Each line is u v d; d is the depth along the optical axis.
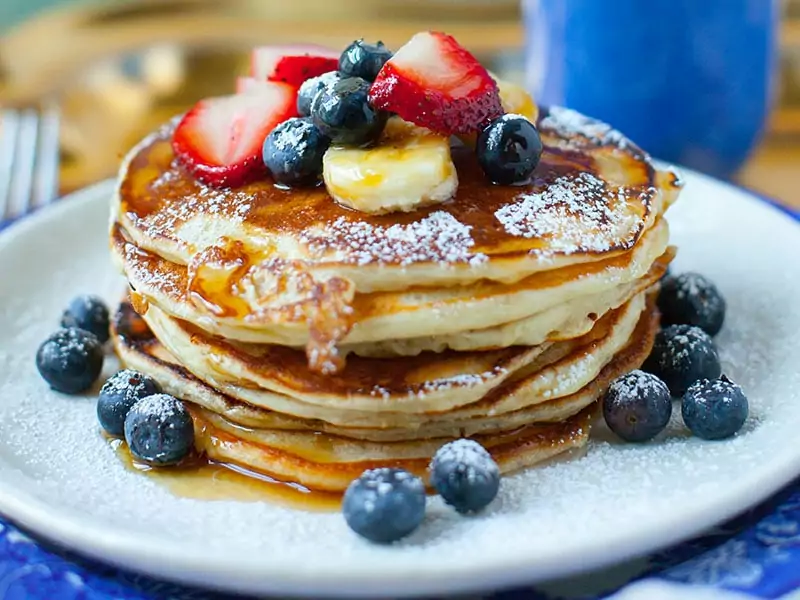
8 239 0.40
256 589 0.26
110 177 0.45
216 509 0.29
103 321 0.37
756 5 0.47
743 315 0.37
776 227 0.39
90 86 0.58
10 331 0.37
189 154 0.33
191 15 0.68
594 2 0.47
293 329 0.29
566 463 0.31
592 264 0.31
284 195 0.32
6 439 0.32
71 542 0.27
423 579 0.26
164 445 0.31
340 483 0.30
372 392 0.30
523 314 0.30
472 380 0.30
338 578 0.26
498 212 0.31
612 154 0.35
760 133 0.49
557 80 0.50
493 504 0.29
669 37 0.46
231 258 0.30
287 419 0.31
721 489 0.28
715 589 0.26
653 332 0.35
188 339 0.31
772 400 0.32
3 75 0.60
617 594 0.26
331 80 0.32
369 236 0.30
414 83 0.31
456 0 0.68
